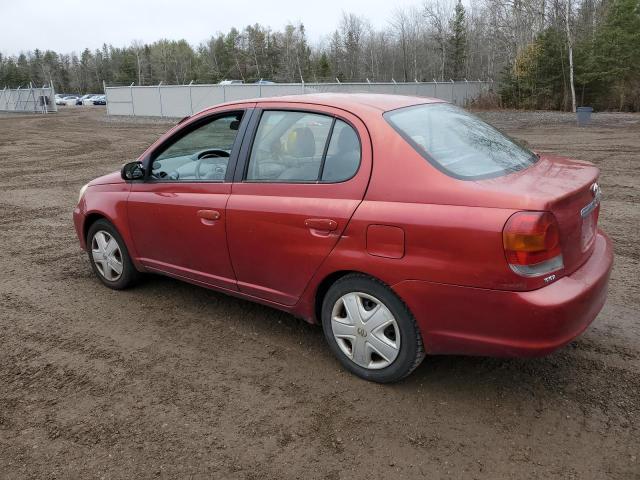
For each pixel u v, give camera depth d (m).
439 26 59.41
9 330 4.19
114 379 3.46
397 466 2.63
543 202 2.62
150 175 4.41
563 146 15.59
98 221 4.86
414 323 3.04
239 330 4.09
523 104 37.12
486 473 2.56
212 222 3.82
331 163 3.30
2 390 3.35
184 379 3.44
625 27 32.69
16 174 12.88
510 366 3.46
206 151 4.05
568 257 2.84
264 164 3.64
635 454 2.66
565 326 2.68
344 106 3.37
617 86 33.03
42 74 115.81
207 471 2.62
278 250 3.48
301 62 79.12
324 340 3.90
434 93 36.53
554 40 35.53
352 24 71.81
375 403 3.12
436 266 2.82
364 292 3.18
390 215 2.95
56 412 3.12
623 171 11.05
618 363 3.47
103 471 2.64
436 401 3.12
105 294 4.88
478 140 3.44
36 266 5.75
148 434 2.91
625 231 6.59
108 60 119.88
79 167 14.01
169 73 104.44
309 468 2.63
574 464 2.60
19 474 2.63
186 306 4.56
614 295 4.58
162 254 4.34
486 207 2.71
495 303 2.70
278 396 3.22
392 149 3.06
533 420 2.93
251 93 29.48
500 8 45.19
